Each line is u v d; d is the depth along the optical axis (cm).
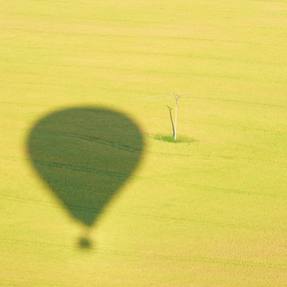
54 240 6044
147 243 6041
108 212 6481
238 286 5478
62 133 8006
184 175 7194
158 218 6425
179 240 6097
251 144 7931
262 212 6581
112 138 7912
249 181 7131
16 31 11194
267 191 6956
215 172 7281
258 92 9331
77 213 6450
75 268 5666
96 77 9612
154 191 6869
